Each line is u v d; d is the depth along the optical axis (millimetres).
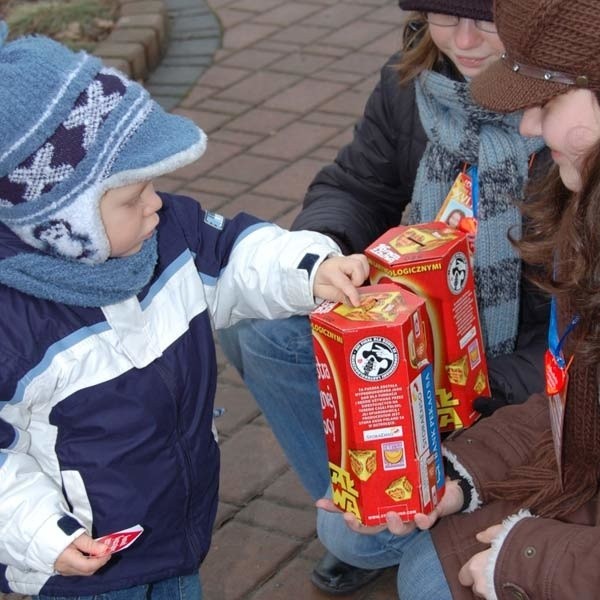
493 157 2275
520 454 2004
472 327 2074
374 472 1852
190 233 2051
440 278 1977
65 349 1826
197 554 2051
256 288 2035
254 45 5305
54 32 5363
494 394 2219
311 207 2545
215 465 2076
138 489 1915
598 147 1573
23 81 1702
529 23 1579
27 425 1849
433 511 1914
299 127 4574
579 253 1653
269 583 2580
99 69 1775
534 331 2393
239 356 2652
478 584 1816
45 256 1809
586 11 1535
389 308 1813
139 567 1967
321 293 1952
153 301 1943
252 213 4008
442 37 2217
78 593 1940
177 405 1947
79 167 1728
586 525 1880
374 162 2510
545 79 1602
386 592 2555
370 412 1808
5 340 1788
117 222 1805
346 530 2273
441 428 2107
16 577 1939
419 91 2389
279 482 2879
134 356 1887
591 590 1701
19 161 1716
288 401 2443
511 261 2307
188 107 4801
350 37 5309
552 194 1853
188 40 5402
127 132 1751
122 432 1884
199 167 4328
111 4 5613
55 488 1830
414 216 2420
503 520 1900
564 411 1837
